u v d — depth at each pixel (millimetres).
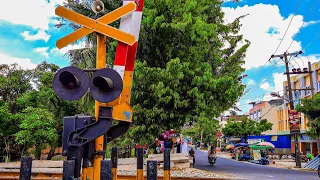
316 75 36875
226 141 74500
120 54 4625
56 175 7797
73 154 4094
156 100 14344
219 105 15617
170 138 15375
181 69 13766
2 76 20000
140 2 4938
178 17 14422
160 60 15227
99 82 4012
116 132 4754
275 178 14664
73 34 4605
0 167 10891
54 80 4062
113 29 4520
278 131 51531
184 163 14352
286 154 41906
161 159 13531
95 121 4250
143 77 13656
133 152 17094
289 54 27109
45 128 15797
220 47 18031
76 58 16297
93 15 14500
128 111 4695
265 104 61062
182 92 14602
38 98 18359
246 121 48000
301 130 39625
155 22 13922
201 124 16703
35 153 16266
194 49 14500
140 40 14523
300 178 15375
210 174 12555
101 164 3273
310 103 22219
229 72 16938
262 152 31906
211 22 17250
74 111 18672
